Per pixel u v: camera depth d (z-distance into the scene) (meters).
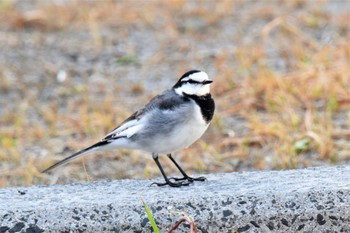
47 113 15.06
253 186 9.21
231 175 9.94
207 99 9.76
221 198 8.79
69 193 9.39
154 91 16.17
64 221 8.62
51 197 9.22
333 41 17.92
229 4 20.78
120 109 15.18
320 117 13.78
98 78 17.19
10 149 13.41
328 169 9.87
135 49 18.73
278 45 18.08
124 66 17.80
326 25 19.19
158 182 9.77
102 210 8.70
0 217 8.65
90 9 21.03
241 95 15.26
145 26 20.20
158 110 9.69
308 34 18.67
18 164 13.07
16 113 15.37
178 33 19.52
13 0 22.69
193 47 18.52
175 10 20.89
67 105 15.84
